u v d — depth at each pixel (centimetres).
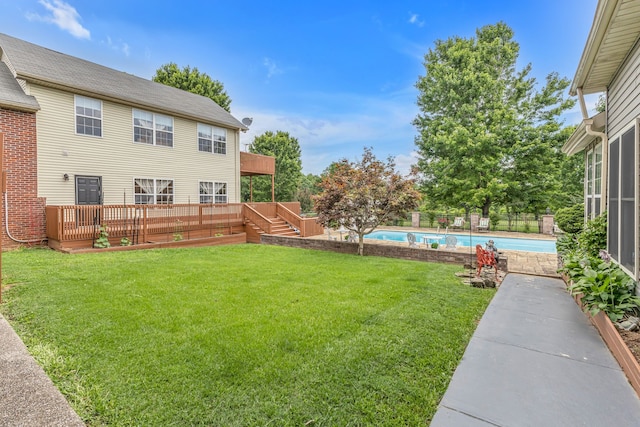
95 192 1107
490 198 1930
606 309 367
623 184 419
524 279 638
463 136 1880
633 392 263
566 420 230
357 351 320
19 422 209
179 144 1378
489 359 316
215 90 2922
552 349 338
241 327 376
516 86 1997
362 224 925
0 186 450
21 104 892
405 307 454
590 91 602
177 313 420
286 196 3731
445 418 230
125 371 280
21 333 354
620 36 404
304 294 513
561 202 2045
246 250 1013
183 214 1167
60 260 752
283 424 220
